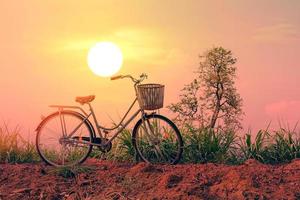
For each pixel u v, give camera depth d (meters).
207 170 9.09
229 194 8.33
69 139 9.82
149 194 8.49
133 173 9.10
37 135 9.85
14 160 10.12
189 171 9.08
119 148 10.17
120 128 9.80
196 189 8.45
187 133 10.27
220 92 12.02
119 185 8.81
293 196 8.22
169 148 9.95
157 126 9.85
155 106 9.52
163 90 9.56
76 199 8.59
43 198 8.59
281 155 10.05
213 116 12.01
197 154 10.06
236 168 9.05
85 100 9.80
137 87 9.57
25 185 8.93
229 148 10.23
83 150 10.16
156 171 9.17
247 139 10.20
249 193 8.26
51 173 9.34
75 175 9.20
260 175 8.78
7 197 8.62
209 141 10.11
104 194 8.63
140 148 9.98
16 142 10.23
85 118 9.82
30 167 9.56
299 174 8.84
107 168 9.55
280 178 8.73
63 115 9.85
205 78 12.03
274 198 8.19
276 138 10.22
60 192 8.77
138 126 9.80
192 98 12.03
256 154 10.13
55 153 10.09
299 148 10.09
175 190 8.46
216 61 12.00
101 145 9.80
